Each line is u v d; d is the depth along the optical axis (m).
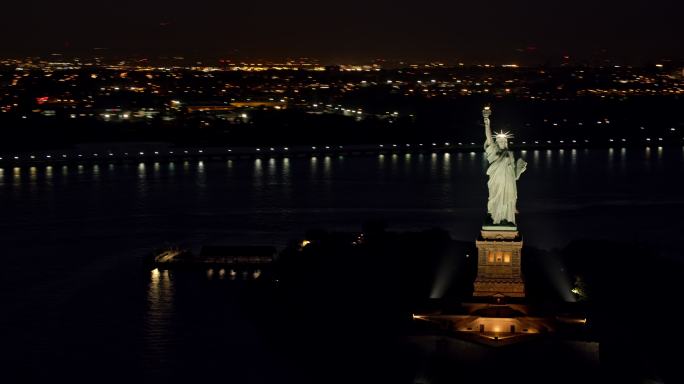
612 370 177.88
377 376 178.25
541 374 176.62
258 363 190.75
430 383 172.62
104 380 187.38
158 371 190.00
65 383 187.00
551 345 180.88
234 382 182.25
